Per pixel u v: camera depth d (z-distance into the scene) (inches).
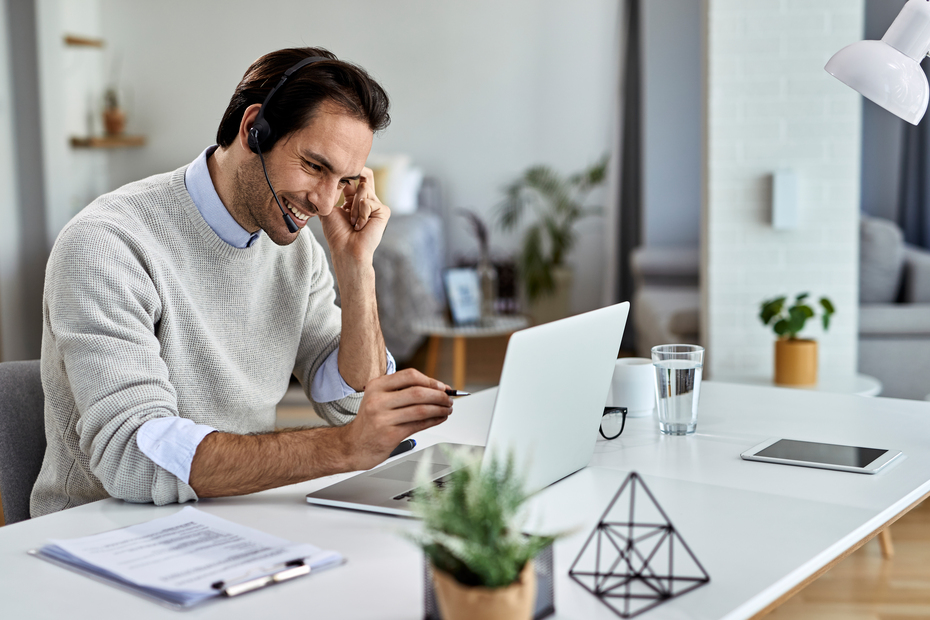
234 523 38.9
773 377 118.8
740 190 121.0
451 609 25.6
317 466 42.3
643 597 30.8
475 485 25.3
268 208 50.9
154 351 46.4
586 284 247.3
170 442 42.3
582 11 240.4
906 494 41.7
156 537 37.2
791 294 122.0
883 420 56.1
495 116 246.5
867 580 89.5
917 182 184.7
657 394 54.2
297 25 248.4
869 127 189.9
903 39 57.7
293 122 47.8
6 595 32.5
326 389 60.7
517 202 247.6
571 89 243.1
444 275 159.5
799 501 40.9
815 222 120.3
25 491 54.7
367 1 245.9
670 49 197.5
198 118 252.7
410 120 249.0
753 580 32.2
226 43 249.8
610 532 37.2
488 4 243.0
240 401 55.4
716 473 45.5
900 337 124.2
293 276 58.9
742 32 117.8
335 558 34.7
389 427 42.1
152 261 50.1
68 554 35.5
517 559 25.2
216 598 31.7
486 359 208.2
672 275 184.4
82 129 229.3
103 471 42.7
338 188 50.6
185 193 52.6
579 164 245.3
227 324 55.2
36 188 189.2
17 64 185.8
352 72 48.6
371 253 60.2
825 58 117.0
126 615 30.7
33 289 191.0
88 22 240.5
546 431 41.9
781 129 119.1
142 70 251.4
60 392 50.3
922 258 127.9
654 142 200.8
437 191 246.7
